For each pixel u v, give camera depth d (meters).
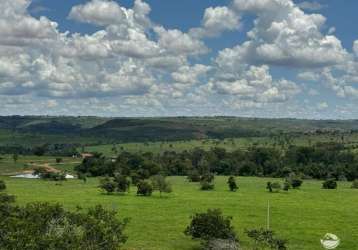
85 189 153.75
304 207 116.19
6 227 36.22
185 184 182.62
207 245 71.25
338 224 93.19
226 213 105.12
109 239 40.97
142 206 113.62
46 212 40.69
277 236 78.31
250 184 182.50
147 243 74.56
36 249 35.41
